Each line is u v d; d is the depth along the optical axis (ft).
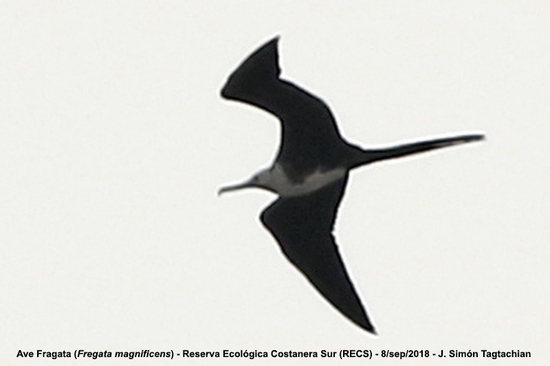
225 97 128.67
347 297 135.74
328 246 135.74
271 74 127.75
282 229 136.26
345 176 133.39
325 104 129.29
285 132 131.23
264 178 133.80
